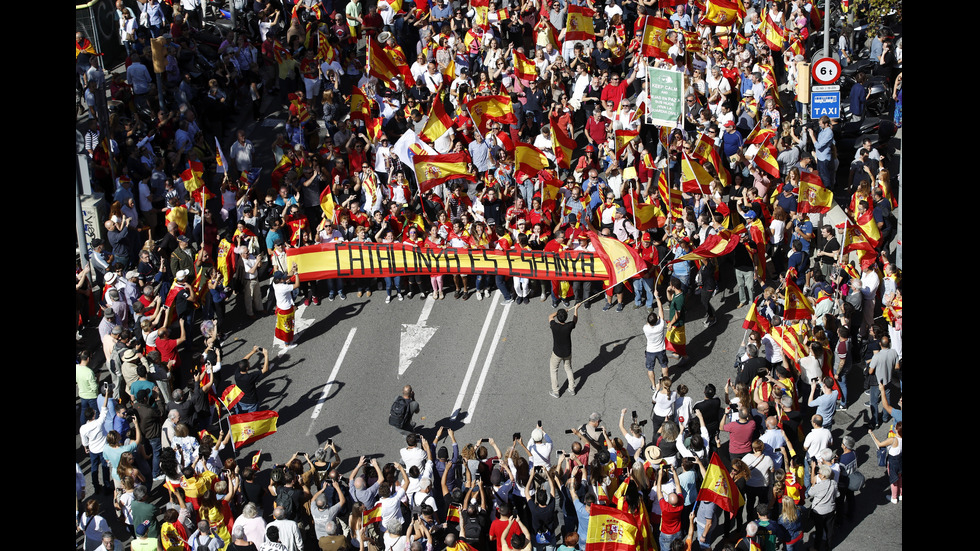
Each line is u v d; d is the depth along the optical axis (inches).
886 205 927.7
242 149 1087.6
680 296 843.4
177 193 1008.2
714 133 1080.2
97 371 877.8
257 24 1349.7
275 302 954.1
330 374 882.8
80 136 984.9
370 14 1318.9
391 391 860.0
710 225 922.7
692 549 687.1
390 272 923.4
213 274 922.7
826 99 1002.1
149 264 913.5
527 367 882.8
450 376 875.4
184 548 652.7
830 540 684.1
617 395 843.4
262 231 1002.7
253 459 739.4
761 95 1098.1
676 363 875.4
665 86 952.9
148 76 1162.0
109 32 1323.8
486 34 1263.5
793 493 662.5
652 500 666.8
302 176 1035.9
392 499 658.8
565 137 1039.0
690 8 1310.3
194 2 1373.0
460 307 962.7
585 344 907.4
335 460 695.1
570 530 690.8
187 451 718.5
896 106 1099.9
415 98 1213.7
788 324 791.1
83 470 785.6
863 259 832.3
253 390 808.9
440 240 935.7
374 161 1076.5
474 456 681.6
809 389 773.9
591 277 920.9
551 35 1225.4
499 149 1048.8
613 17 1262.3
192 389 774.5
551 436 805.9
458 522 663.1
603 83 1167.6
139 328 860.6
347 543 683.4
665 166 1054.4
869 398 781.9
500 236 964.6
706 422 743.1
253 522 645.9
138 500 664.4
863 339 847.1
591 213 999.6
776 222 923.4
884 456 732.7
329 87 1238.9
